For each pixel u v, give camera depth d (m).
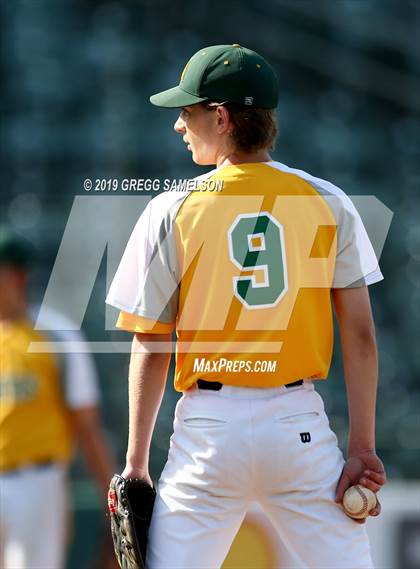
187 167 42.41
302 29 47.47
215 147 9.96
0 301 16.98
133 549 9.54
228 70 9.72
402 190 43.75
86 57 45.19
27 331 16.89
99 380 32.34
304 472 9.40
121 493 9.60
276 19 47.44
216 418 9.36
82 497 20.03
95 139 43.03
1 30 44.91
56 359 16.89
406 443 32.97
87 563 19.83
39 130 43.31
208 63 9.80
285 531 9.65
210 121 9.88
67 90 44.56
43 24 45.72
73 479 25.94
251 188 9.66
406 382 36.94
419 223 41.94
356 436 9.82
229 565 14.74
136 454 9.81
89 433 17.06
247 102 9.72
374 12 48.03
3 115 43.66
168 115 43.50
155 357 9.80
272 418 9.35
